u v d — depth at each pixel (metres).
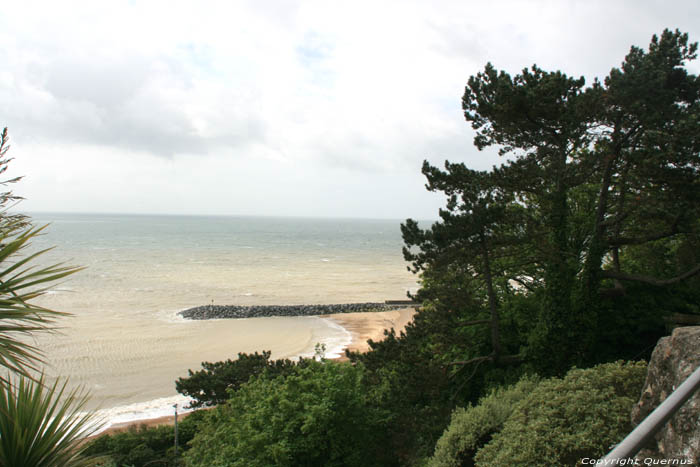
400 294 80.31
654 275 18.25
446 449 9.30
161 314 61.69
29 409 4.56
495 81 16.80
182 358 43.03
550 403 7.24
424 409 13.78
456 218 15.56
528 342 15.73
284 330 54.94
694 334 4.56
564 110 15.73
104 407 31.67
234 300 72.50
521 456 6.52
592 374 7.62
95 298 71.25
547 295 15.59
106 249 155.88
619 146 15.83
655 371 4.99
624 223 17.69
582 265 17.91
